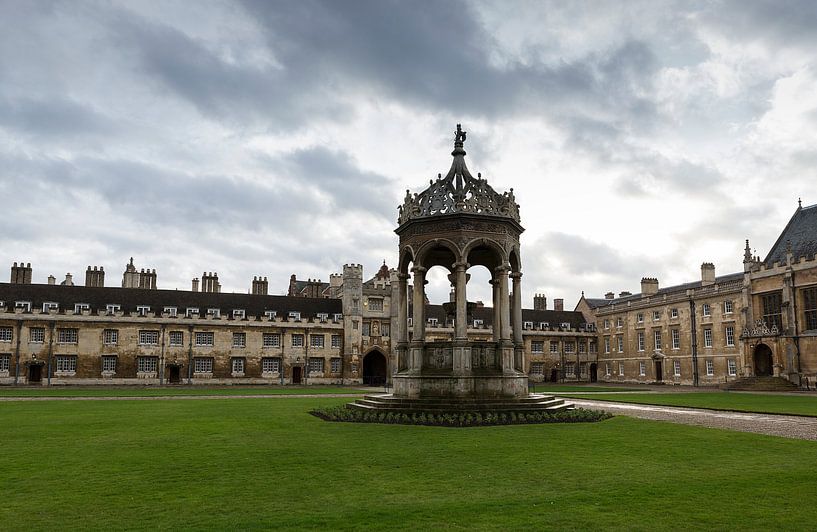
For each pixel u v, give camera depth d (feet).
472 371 79.77
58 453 47.83
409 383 80.12
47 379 220.84
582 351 310.24
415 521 28.43
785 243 224.94
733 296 230.68
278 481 37.04
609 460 44.29
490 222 83.05
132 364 232.32
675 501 32.27
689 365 249.34
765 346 214.69
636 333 282.56
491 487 35.53
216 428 65.26
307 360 256.32
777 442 54.39
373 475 38.81
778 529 27.48
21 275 239.71
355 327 263.29
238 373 246.47
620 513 29.94
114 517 29.17
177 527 27.48
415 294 83.10
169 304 244.42
